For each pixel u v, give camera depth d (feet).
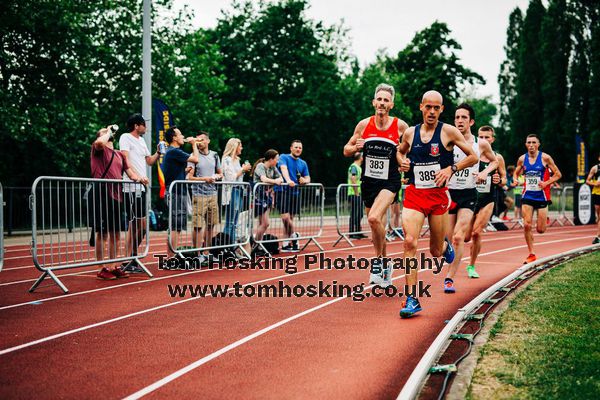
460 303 19.61
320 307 19.04
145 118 43.39
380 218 21.07
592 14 171.53
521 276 25.03
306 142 129.80
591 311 17.19
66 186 23.29
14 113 64.39
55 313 18.21
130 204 25.80
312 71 129.08
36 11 67.05
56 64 71.36
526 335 14.83
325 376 12.14
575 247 39.45
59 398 10.89
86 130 72.33
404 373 12.33
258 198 33.40
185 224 28.94
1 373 12.34
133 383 11.71
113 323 16.87
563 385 10.91
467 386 11.19
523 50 182.19
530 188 29.63
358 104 130.00
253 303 19.74
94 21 86.89
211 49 110.22
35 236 21.71
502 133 200.03
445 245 21.11
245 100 129.70
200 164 30.04
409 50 159.53
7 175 71.10
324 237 46.83
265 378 12.02
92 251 32.50
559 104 172.55
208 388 11.42
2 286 23.38
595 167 42.50
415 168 18.26
